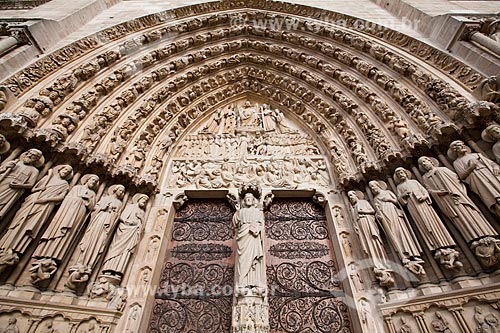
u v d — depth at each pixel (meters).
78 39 7.12
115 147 6.44
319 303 5.40
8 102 5.36
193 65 9.36
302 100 8.97
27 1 9.77
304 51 9.26
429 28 7.28
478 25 6.30
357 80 7.73
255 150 8.03
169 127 8.24
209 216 6.90
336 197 6.70
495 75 5.50
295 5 9.56
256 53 10.15
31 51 6.30
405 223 4.99
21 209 4.48
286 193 7.01
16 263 4.17
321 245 6.27
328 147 7.60
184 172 7.47
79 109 6.22
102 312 4.39
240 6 10.30
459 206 4.46
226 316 5.25
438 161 5.40
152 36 8.46
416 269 4.42
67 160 5.56
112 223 5.21
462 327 3.82
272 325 5.15
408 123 6.32
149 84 8.10
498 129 4.79
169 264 6.02
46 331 3.91
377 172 5.99
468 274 4.24
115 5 9.77
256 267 4.97
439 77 6.31
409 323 4.20
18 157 5.02
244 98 10.19
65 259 4.64
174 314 5.28
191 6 9.51
